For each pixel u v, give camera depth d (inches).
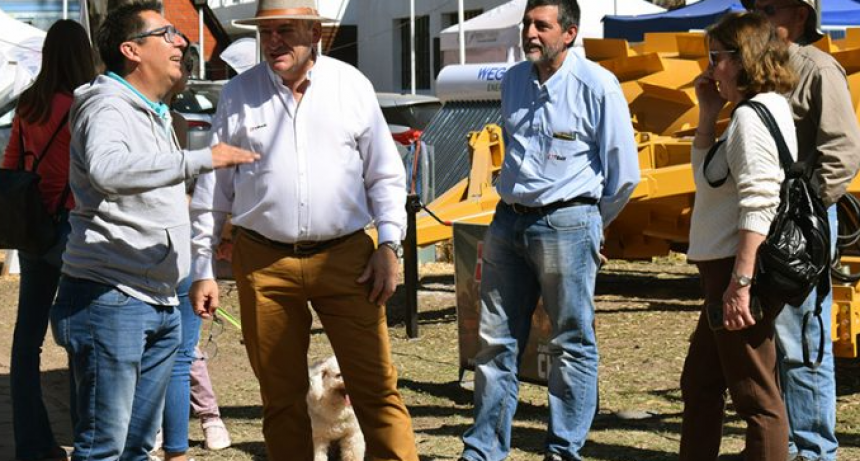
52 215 273.3
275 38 228.7
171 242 218.7
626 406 354.3
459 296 376.2
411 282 471.2
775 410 225.9
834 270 264.2
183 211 222.8
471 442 278.8
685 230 540.1
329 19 232.4
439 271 660.1
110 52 217.2
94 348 215.5
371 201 242.1
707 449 238.2
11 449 311.7
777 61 226.5
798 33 270.8
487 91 675.4
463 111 685.3
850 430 322.7
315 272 237.1
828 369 267.3
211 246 243.1
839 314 341.1
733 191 227.8
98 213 214.2
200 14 1408.7
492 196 508.4
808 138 259.9
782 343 264.1
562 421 276.7
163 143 219.1
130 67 217.5
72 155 216.2
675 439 317.1
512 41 885.8
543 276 271.9
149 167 202.4
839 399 360.2
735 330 225.1
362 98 237.6
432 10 1294.3
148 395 227.0
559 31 267.4
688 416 239.5
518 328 280.8
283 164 233.1
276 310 238.8
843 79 258.8
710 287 231.1
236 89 237.5
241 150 208.7
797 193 224.1
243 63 1134.4
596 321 506.0
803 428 266.7
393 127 844.6
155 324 220.5
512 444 315.0
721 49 228.2
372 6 1374.3
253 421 344.2
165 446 273.6
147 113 215.2
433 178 665.0
